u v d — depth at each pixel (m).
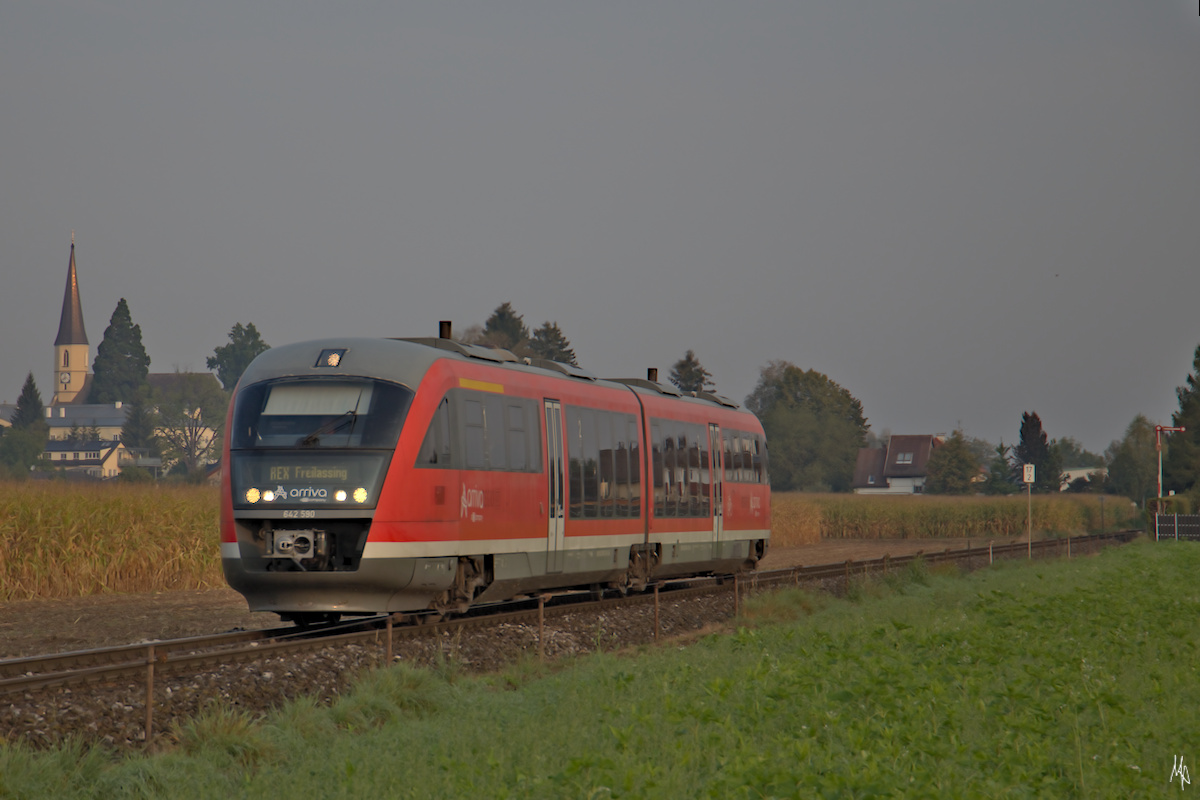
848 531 119.12
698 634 38.12
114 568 45.47
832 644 26.12
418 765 16.53
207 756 17.67
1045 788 14.55
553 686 24.36
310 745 19.03
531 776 15.14
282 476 28.97
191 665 23.06
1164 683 22.06
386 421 29.58
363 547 28.73
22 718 18.53
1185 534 107.19
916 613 36.69
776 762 14.98
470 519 31.69
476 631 31.38
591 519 38.47
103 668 20.88
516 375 35.09
